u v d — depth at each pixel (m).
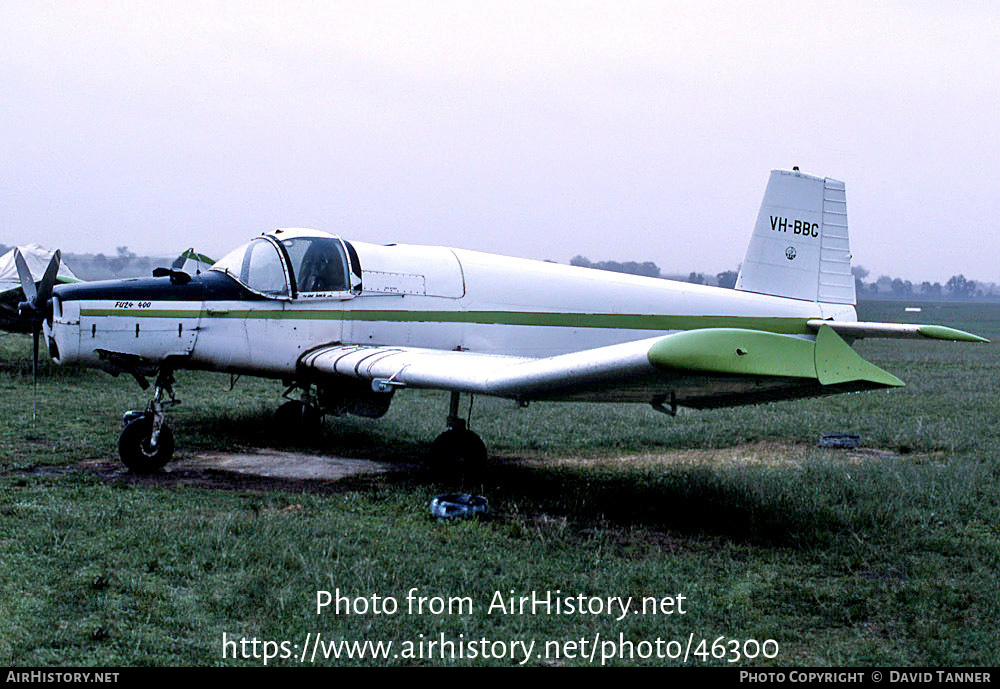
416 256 8.80
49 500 6.05
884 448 9.48
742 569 5.18
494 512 6.27
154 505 6.05
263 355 7.94
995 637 4.24
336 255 8.30
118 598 4.29
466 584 4.68
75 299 7.19
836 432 10.36
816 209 10.53
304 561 4.81
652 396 6.52
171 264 8.95
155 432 7.23
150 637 3.88
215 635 3.96
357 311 8.31
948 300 163.88
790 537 5.73
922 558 5.44
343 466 7.84
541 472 7.80
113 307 7.27
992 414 11.54
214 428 9.44
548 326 9.25
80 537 5.15
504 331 9.04
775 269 10.34
